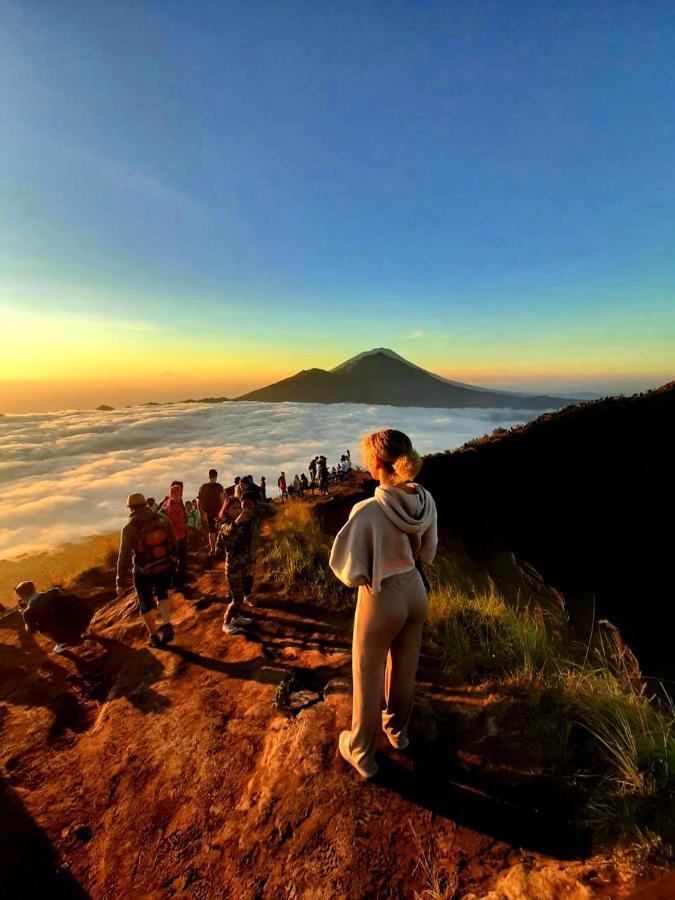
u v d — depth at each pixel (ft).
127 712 11.22
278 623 14.25
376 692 6.64
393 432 6.38
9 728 11.85
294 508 29.89
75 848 7.81
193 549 27.96
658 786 5.61
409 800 6.47
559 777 6.36
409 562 6.42
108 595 23.50
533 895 4.63
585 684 8.01
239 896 6.02
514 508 33.27
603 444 39.17
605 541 31.01
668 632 24.52
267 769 8.03
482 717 7.80
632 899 4.25
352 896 5.43
